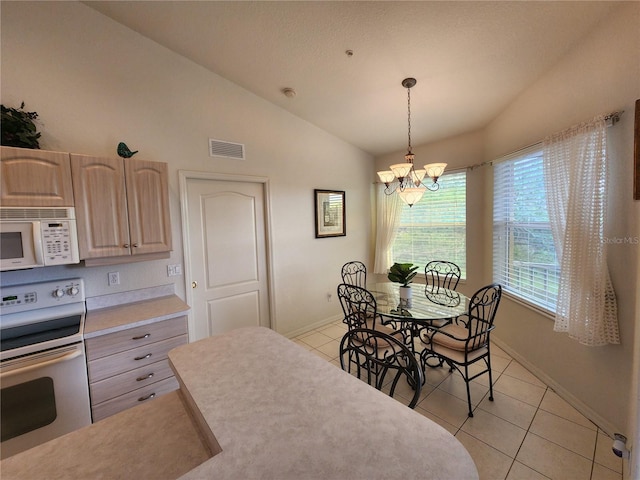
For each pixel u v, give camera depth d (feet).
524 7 5.61
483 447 5.91
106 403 6.15
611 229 5.80
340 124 11.78
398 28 6.41
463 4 5.64
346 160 13.57
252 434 2.68
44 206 5.74
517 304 9.26
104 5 6.89
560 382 7.46
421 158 13.53
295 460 2.38
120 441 2.99
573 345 6.98
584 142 6.07
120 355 6.29
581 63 6.42
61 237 5.86
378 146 13.88
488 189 10.96
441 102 9.50
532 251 8.64
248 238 10.32
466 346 6.87
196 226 9.08
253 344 4.66
